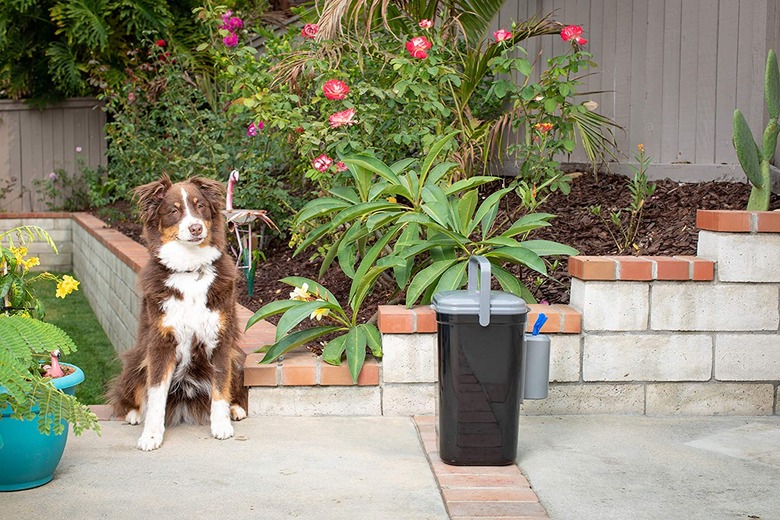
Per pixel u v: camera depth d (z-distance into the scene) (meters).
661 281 4.85
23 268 4.38
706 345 4.89
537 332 4.23
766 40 6.04
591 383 4.92
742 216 4.80
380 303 6.09
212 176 8.30
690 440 4.45
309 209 5.53
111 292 9.16
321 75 6.34
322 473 3.96
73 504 3.56
